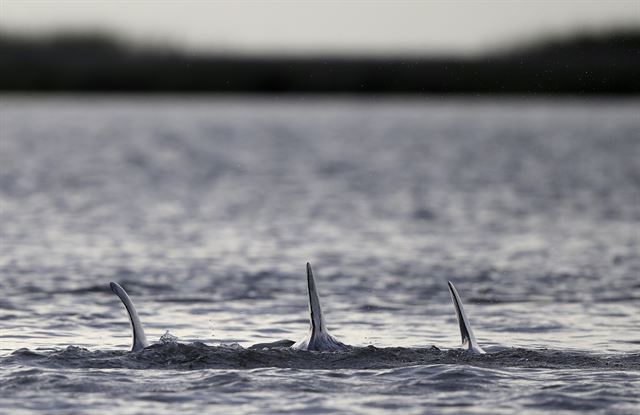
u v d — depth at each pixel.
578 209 178.12
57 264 111.25
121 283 99.56
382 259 118.56
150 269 108.75
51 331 76.75
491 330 78.56
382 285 100.81
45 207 176.25
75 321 80.75
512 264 114.81
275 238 138.00
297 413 50.59
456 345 72.81
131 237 137.00
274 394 53.44
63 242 130.12
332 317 84.25
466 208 181.00
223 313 85.50
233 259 117.31
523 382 56.16
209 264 113.12
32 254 118.62
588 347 71.31
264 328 79.38
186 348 60.56
